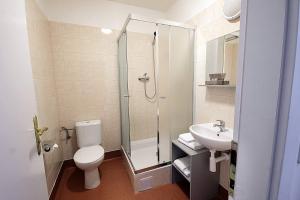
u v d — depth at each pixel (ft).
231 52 4.76
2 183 1.77
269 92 1.25
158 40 6.61
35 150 2.68
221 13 5.06
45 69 5.82
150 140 8.61
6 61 1.98
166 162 6.34
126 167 7.20
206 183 5.30
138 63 8.18
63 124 7.39
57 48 6.92
